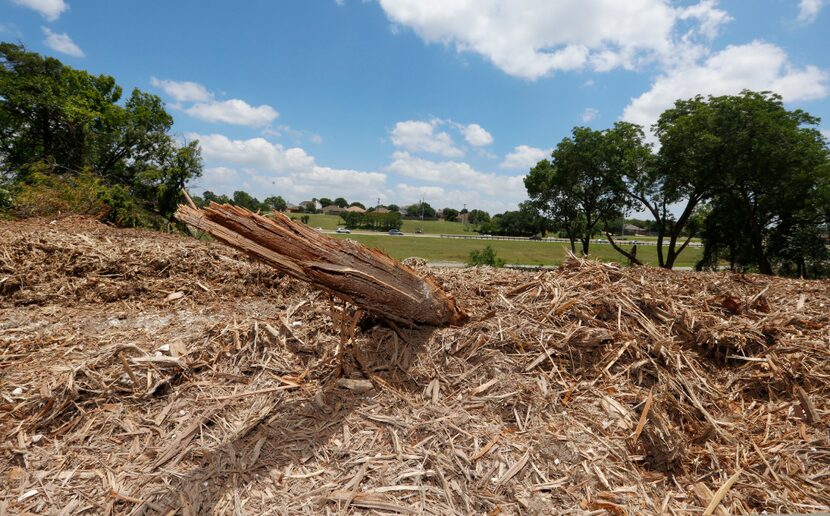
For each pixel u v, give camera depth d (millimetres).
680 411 2635
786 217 18906
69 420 2506
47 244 5727
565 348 2988
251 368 2996
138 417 2549
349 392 2740
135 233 9562
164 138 25484
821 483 2223
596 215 25375
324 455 2234
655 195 21703
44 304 4723
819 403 2777
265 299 5242
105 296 4926
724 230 21141
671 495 2117
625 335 3043
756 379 3059
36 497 1984
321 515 1870
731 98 17344
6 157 25891
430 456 2203
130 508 1941
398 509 1903
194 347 3145
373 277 2783
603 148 22391
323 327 3453
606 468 2172
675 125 18328
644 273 6547
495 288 4523
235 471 2125
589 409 2559
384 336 3240
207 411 2547
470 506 1939
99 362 2881
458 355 3018
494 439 2314
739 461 2369
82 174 15758
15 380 2818
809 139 16109
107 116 26375
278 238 2463
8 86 22828
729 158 16781
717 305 3930
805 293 5438
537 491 2025
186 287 5250
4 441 2299
